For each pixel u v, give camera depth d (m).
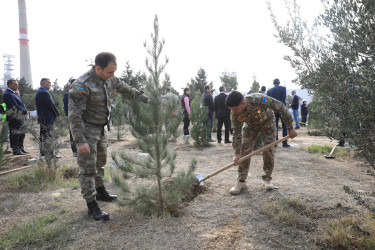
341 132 2.00
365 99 1.76
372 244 2.06
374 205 2.83
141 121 2.54
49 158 4.10
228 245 2.18
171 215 2.77
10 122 5.82
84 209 2.96
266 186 3.45
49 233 2.38
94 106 2.69
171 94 2.64
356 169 4.54
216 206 2.99
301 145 7.15
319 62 2.04
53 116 5.51
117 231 2.45
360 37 1.66
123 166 2.65
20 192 3.59
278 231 2.41
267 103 2.95
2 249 2.19
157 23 2.55
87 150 2.53
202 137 7.25
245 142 3.39
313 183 3.74
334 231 2.28
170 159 2.74
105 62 2.52
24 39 73.44
